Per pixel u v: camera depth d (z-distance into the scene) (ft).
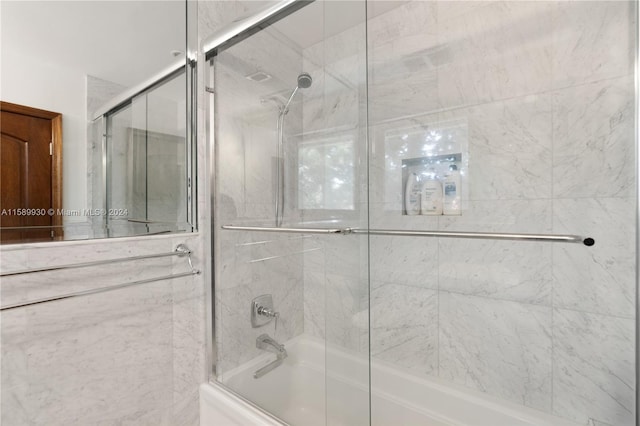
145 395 3.67
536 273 3.78
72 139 3.18
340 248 4.25
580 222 3.50
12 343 2.69
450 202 4.34
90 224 3.29
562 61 3.57
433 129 4.44
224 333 4.41
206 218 4.33
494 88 3.99
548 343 3.72
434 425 4.20
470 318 4.23
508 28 3.89
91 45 3.32
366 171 4.26
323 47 4.36
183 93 4.14
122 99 3.57
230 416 3.96
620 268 3.32
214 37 4.28
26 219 2.87
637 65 3.03
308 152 4.48
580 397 3.54
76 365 3.09
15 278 2.69
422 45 4.50
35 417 2.82
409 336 4.68
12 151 2.80
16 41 2.83
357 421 3.93
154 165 3.84
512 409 3.84
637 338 2.82
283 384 4.39
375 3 4.62
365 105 4.23
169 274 3.92
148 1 3.82
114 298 3.38
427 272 4.53
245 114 4.50
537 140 3.73
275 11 4.01
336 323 4.21
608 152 3.34
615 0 3.28
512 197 3.90
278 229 4.60
